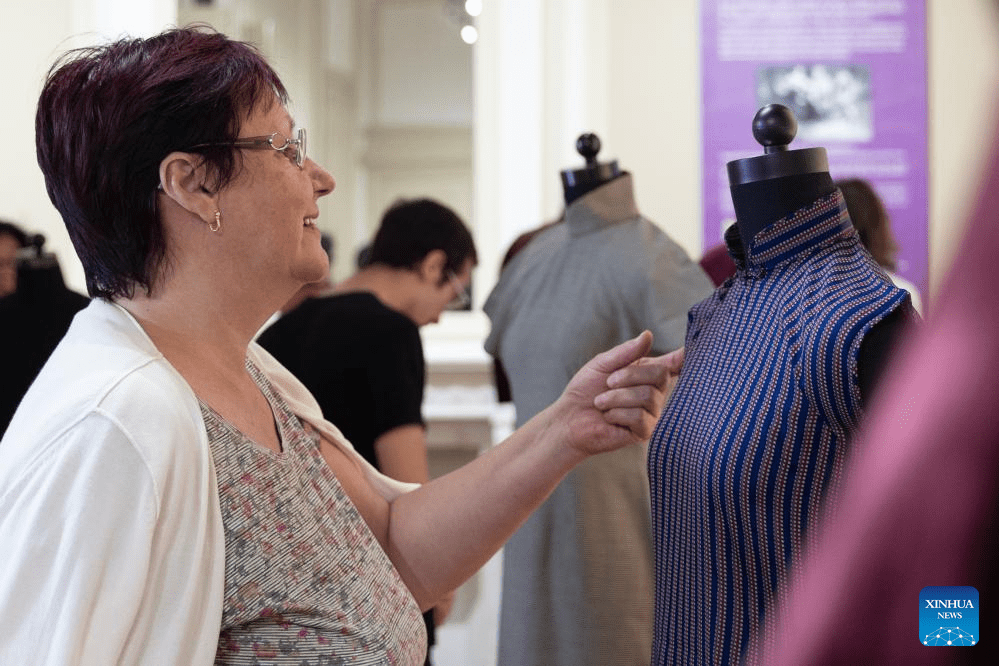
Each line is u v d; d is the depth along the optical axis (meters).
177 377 1.18
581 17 4.81
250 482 1.22
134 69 1.22
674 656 1.19
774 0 4.63
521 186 4.97
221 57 1.26
